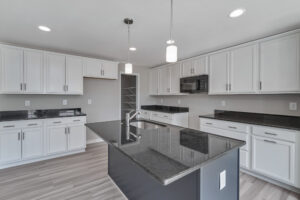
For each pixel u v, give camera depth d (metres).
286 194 1.91
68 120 3.08
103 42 2.71
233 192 1.29
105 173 2.43
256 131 2.24
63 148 3.03
